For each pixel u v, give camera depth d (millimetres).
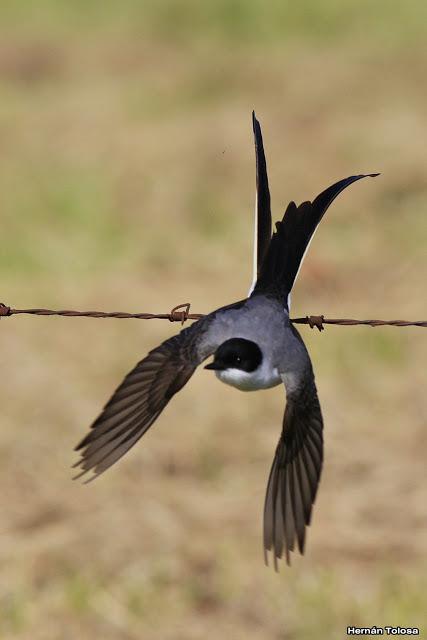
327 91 22281
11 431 12641
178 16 30656
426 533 11016
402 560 10625
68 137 22141
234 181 19438
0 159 21172
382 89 22031
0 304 7539
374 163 19312
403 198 18484
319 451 6098
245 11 29516
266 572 10562
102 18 32281
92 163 20609
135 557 10781
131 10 32531
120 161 20484
